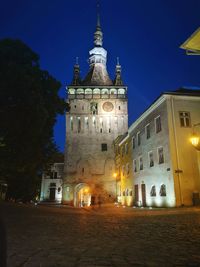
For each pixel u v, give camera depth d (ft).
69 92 209.56
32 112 74.74
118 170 173.78
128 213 64.64
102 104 207.51
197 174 81.56
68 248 20.65
